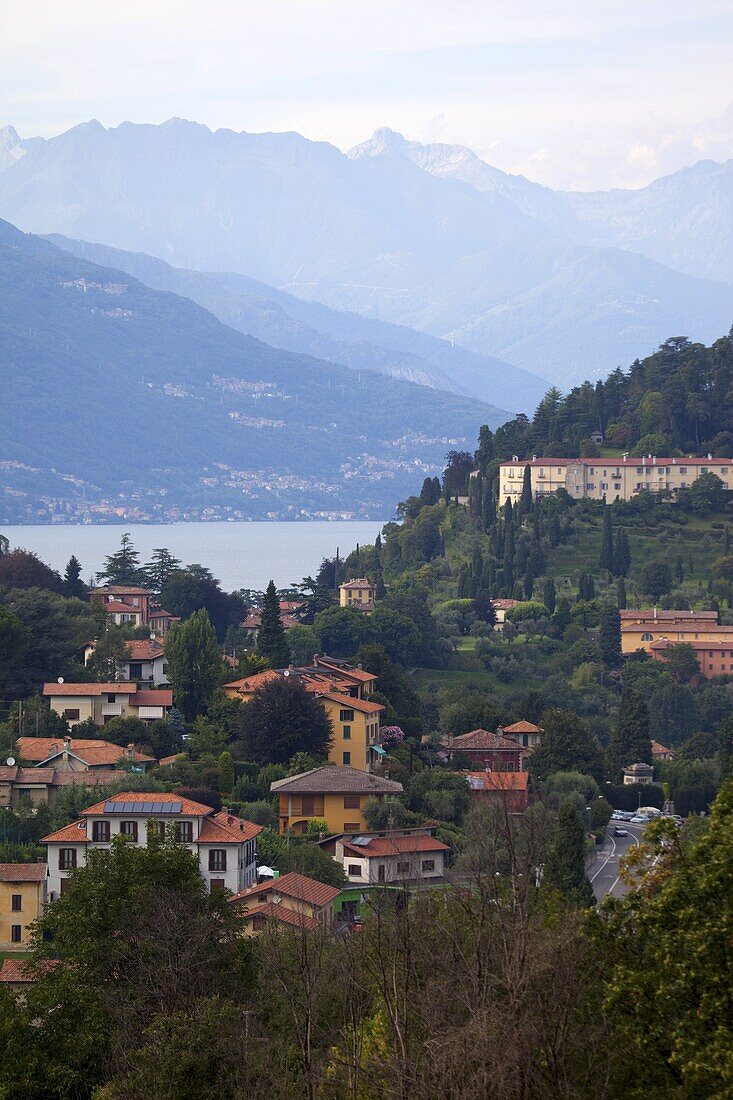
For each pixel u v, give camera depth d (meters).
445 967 158.62
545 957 147.38
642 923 149.38
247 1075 165.62
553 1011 144.38
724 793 155.12
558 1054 139.88
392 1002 151.88
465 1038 138.62
